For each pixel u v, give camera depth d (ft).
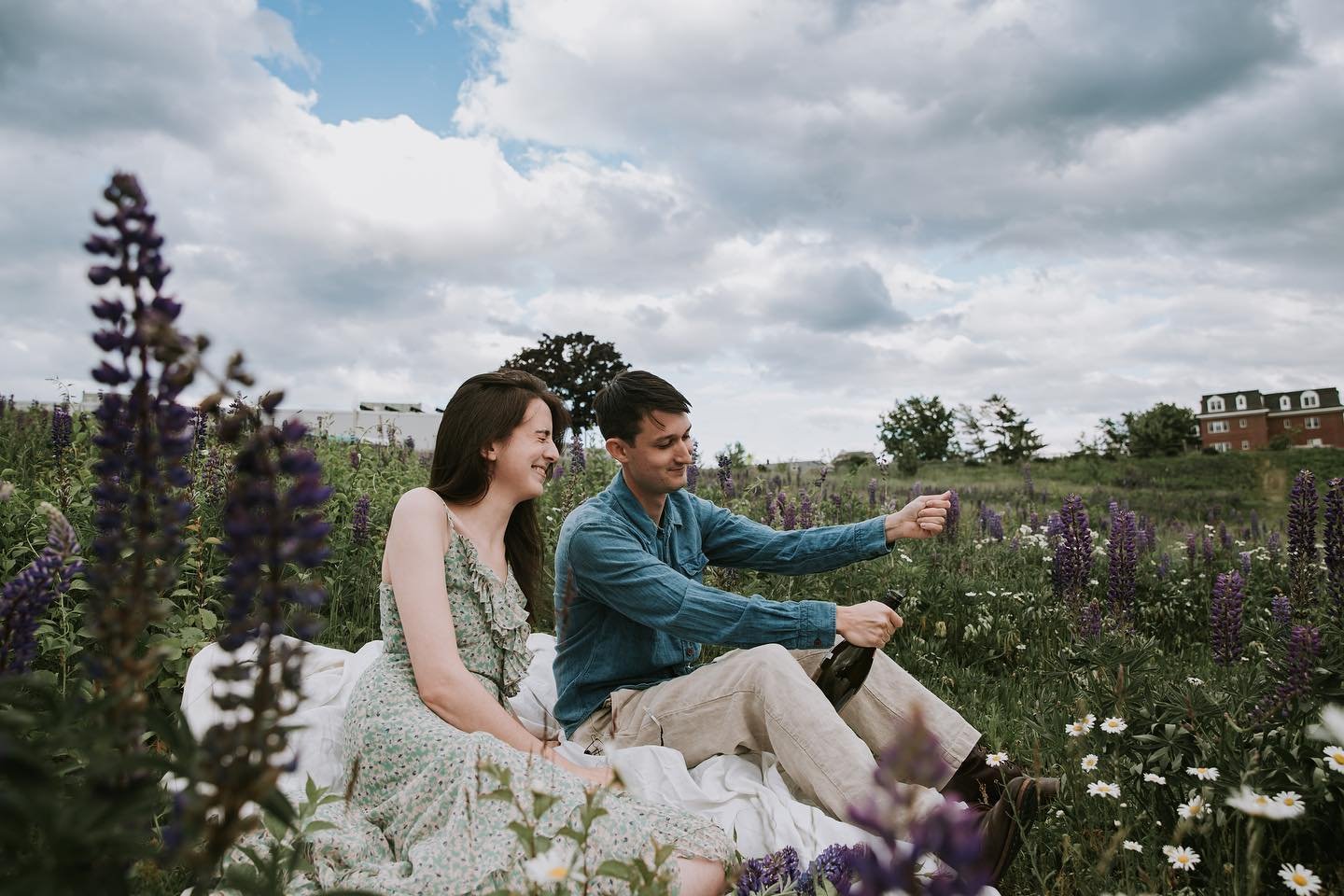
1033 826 8.69
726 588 17.66
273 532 3.86
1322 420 278.05
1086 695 10.97
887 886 3.30
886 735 10.10
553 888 5.58
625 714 10.72
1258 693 9.36
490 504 9.71
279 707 3.80
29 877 3.38
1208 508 52.34
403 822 7.72
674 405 10.86
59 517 5.86
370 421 48.55
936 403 142.61
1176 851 7.35
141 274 3.88
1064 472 100.58
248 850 4.58
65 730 3.77
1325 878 7.27
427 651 8.52
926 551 23.63
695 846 7.44
